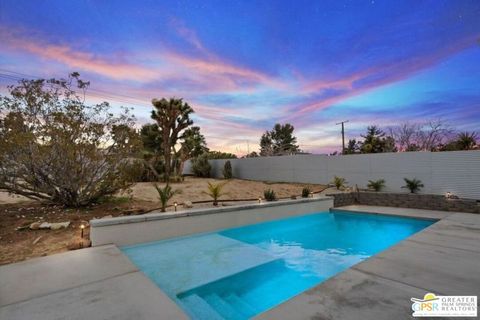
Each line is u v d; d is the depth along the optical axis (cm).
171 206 750
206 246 541
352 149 2561
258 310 313
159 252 496
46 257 384
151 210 684
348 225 777
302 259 489
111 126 696
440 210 819
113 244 477
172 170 1642
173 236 572
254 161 1708
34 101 605
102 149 686
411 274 288
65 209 689
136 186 1192
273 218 756
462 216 661
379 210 860
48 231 515
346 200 1003
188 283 370
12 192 639
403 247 393
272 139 3738
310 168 1393
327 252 536
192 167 2061
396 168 1066
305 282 393
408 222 749
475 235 465
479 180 858
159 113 1509
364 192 1019
